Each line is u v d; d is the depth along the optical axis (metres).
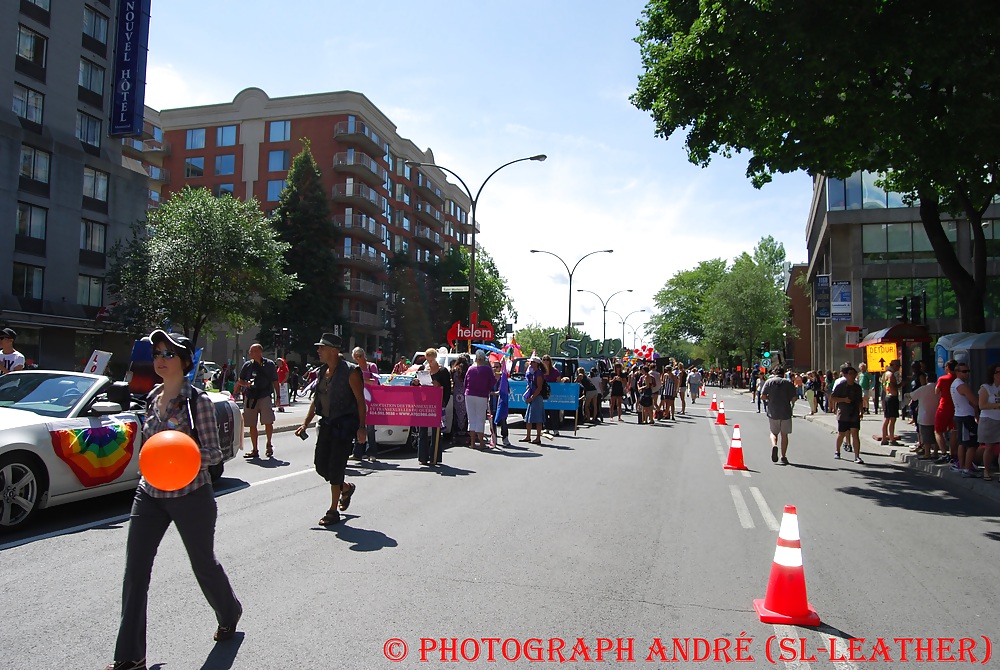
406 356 61.31
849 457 16.19
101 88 39.00
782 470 13.45
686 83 14.55
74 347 37.00
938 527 8.57
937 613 5.38
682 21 14.70
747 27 12.44
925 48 11.84
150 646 4.31
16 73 34.00
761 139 14.90
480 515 8.30
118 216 39.72
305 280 50.38
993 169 15.62
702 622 5.03
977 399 12.39
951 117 12.54
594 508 9.01
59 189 36.06
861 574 6.43
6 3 33.44
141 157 56.12
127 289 34.12
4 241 33.22
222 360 56.72
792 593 5.11
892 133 13.66
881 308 42.62
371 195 60.22
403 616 4.94
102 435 7.75
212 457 4.20
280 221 50.16
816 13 12.04
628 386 29.88
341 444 7.65
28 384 8.06
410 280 62.00
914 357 27.05
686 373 41.47
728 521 8.48
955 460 13.49
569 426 23.06
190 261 33.22
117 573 5.74
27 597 5.14
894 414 18.58
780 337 73.88
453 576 5.88
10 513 6.91
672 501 9.73
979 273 18.12
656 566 6.41
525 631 4.75
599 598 5.46
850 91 13.34
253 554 6.41
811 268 58.16
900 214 42.25
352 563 6.17
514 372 24.36
